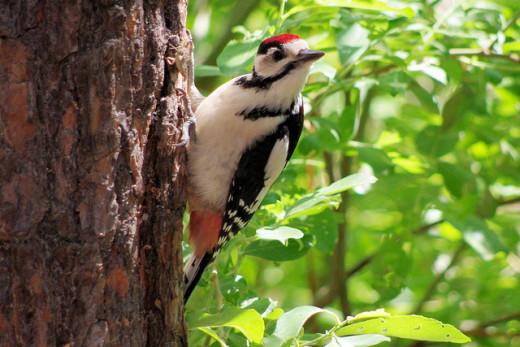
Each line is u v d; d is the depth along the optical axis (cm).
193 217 651
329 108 1005
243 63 626
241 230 675
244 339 556
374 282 857
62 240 463
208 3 1121
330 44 892
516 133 1061
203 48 1169
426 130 884
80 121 462
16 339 455
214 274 585
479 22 842
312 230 708
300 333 536
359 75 830
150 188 522
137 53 487
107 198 476
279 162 654
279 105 633
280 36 637
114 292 490
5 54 436
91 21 459
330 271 1087
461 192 844
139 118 500
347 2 655
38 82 448
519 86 988
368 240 1198
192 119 598
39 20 444
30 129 445
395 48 827
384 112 1225
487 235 823
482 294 1041
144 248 521
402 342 1090
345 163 1045
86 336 473
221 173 628
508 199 1097
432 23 776
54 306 463
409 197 890
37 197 450
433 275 1107
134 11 478
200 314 554
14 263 450
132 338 503
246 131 621
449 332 514
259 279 1183
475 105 925
